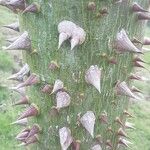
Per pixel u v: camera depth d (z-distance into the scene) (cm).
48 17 22
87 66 23
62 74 23
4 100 86
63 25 22
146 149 84
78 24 22
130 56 24
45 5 22
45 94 24
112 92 24
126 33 23
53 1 22
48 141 26
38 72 24
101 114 25
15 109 82
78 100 24
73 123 25
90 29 22
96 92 24
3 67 99
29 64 25
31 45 24
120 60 24
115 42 22
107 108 25
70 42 22
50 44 23
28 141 27
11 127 76
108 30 22
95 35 22
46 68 24
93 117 24
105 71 23
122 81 25
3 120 78
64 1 21
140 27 24
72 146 25
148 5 24
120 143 27
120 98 25
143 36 25
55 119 25
